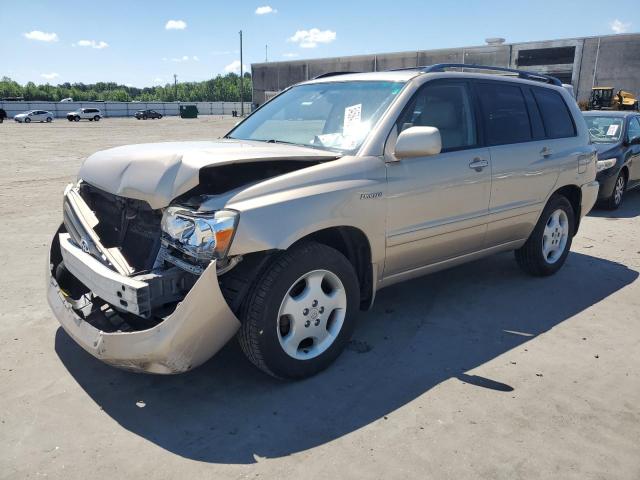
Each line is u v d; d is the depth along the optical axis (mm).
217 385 3371
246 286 3086
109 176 3352
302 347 3467
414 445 2797
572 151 5293
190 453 2736
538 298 4898
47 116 58562
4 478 2541
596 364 3686
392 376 3494
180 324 2838
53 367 3586
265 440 2842
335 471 2602
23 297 4812
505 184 4547
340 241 3680
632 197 10586
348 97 4141
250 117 4801
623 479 2561
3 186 11336
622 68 44125
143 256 3232
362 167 3520
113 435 2881
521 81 4996
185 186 2947
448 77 4254
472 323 4340
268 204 3031
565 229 5492
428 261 4164
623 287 5227
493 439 2848
